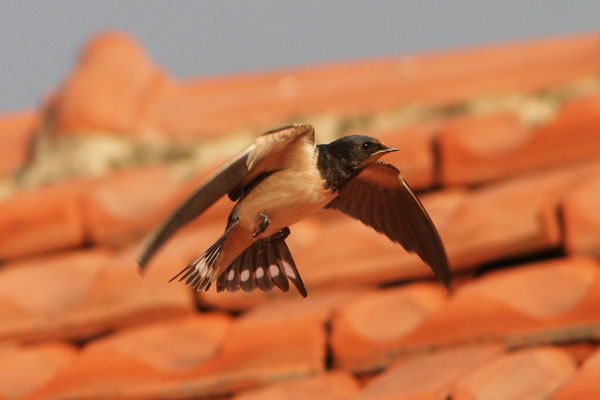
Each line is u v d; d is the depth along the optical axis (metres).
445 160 11.93
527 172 11.58
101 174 14.96
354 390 9.74
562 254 10.27
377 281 10.97
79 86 15.66
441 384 8.66
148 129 15.41
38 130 15.84
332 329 10.13
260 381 10.15
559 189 10.45
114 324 11.84
